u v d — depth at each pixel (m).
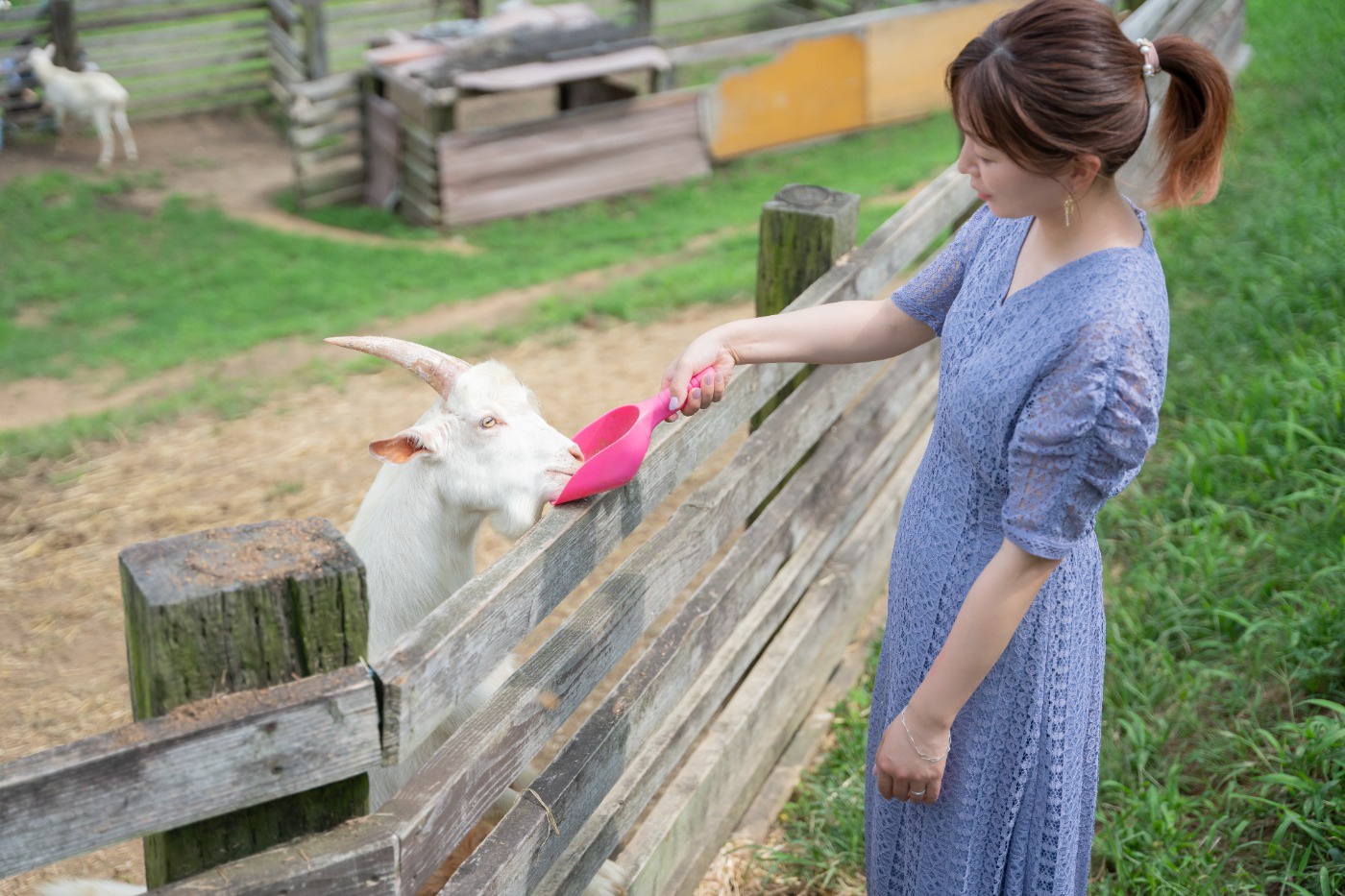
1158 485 4.54
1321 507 4.09
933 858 2.16
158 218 12.91
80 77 14.12
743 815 3.38
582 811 2.38
